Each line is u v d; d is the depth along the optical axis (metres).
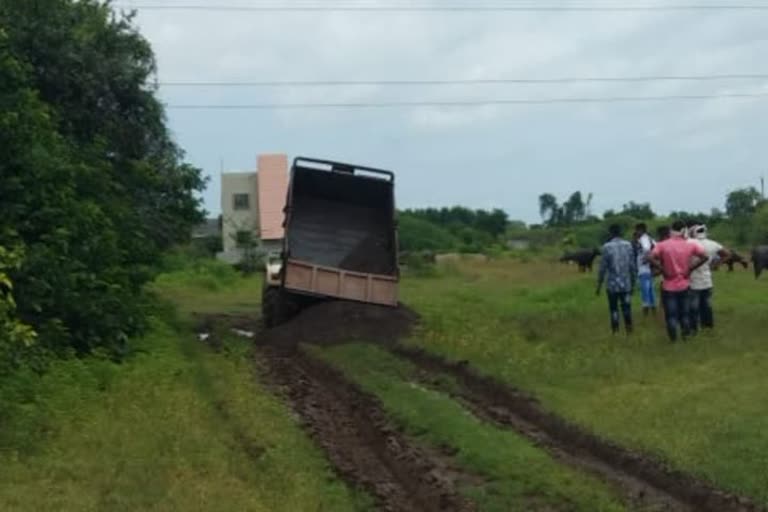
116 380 13.70
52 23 22.66
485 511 8.77
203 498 8.48
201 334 23.22
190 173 26.08
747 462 9.50
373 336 20.31
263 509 8.34
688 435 10.61
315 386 15.84
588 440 11.05
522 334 19.27
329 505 8.93
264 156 75.69
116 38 24.62
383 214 24.12
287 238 22.53
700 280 17.16
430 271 46.03
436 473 10.01
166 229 25.62
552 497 9.11
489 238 86.62
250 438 10.94
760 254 32.06
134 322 17.75
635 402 12.44
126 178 24.67
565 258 49.09
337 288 22.23
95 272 17.02
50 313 15.41
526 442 11.25
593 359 15.59
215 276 42.69
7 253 12.84
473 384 15.04
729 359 14.98
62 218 16.23
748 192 64.81
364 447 11.57
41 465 9.42
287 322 22.31
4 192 15.70
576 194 104.56
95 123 24.14
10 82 16.50
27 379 12.05
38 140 16.27
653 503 9.02
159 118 25.53
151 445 10.23
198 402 12.57
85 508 8.12
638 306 22.44
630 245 18.16
